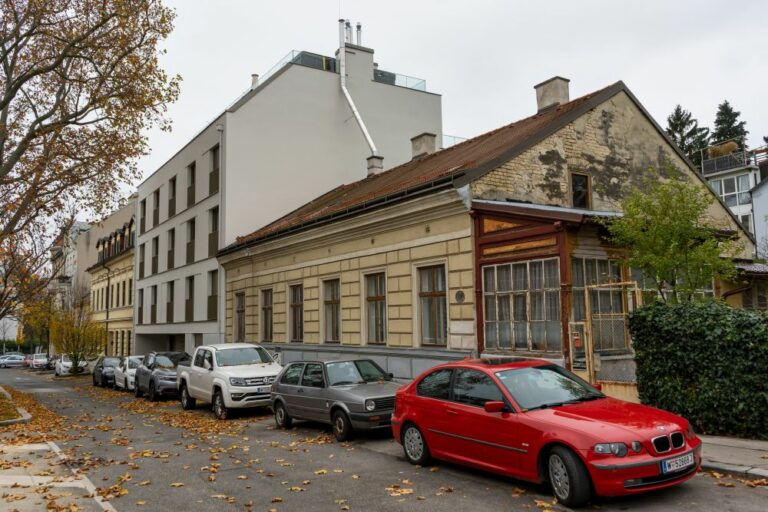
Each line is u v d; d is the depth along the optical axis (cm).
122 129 1948
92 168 1966
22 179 1808
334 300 1911
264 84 2764
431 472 798
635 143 1681
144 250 3941
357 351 1731
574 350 1107
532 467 653
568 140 1535
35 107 1955
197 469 878
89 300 5181
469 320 1345
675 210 1087
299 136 2842
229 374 1436
